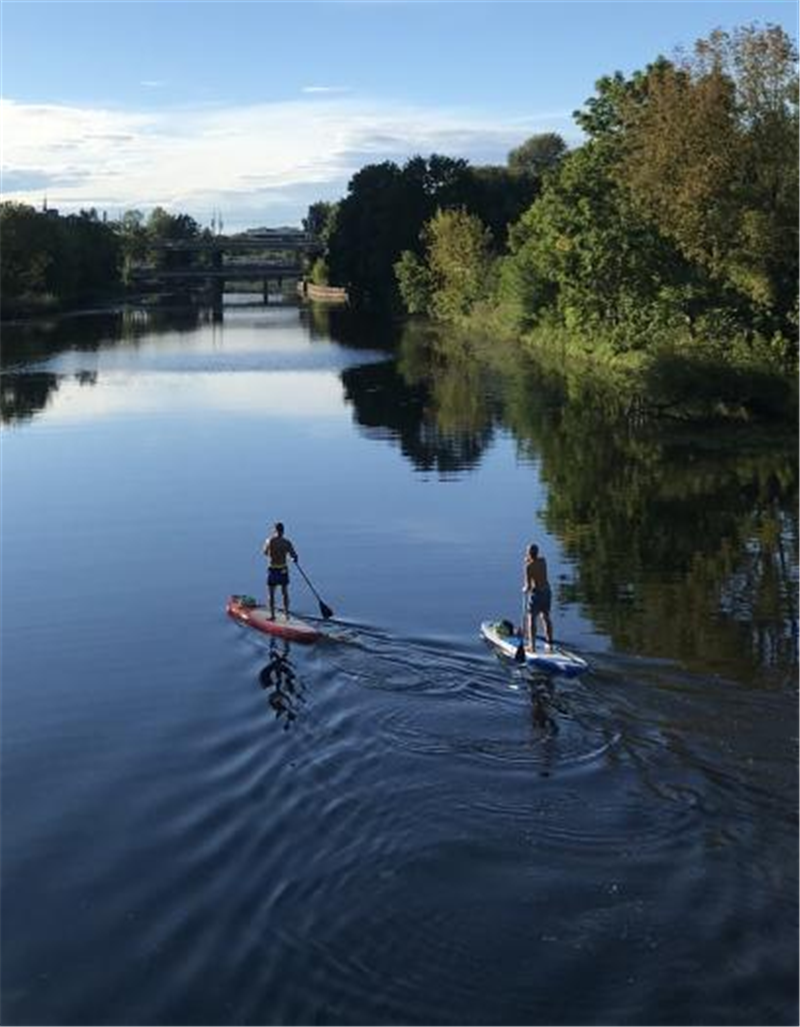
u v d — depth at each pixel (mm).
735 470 33469
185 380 63031
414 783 14352
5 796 14391
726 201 46469
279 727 16219
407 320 114500
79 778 14844
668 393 42312
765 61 46719
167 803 14078
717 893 11812
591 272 59406
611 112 60000
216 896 12023
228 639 20047
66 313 134125
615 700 16688
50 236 131875
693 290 51969
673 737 15430
